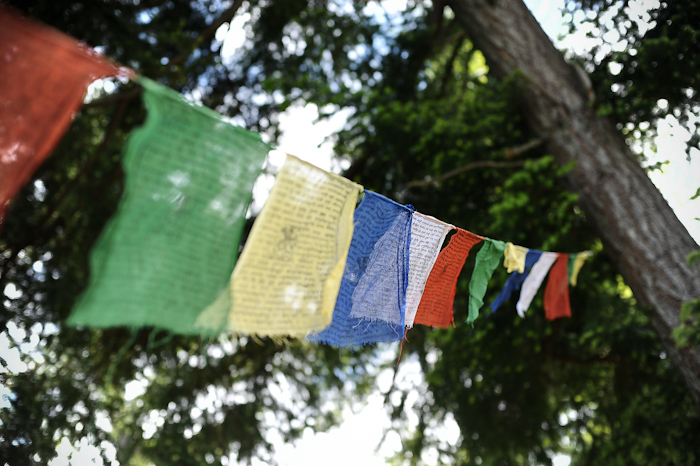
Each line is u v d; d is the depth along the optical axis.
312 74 7.50
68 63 1.37
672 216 4.59
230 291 1.64
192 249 1.53
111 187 6.32
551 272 3.84
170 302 1.48
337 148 6.54
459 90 8.23
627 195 4.62
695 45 4.44
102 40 5.02
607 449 5.04
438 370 6.49
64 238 6.15
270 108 7.10
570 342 6.39
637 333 5.46
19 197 5.60
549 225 5.06
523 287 3.71
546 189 5.01
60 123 1.36
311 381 8.05
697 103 4.71
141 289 1.42
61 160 5.71
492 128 5.63
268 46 7.26
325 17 7.09
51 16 4.61
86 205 6.06
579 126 4.94
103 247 1.36
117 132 6.20
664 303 4.23
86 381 6.29
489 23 5.54
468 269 5.34
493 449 6.57
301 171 1.83
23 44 1.33
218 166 1.58
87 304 1.31
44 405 5.74
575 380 6.76
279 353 7.70
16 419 5.52
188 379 7.09
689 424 4.43
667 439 4.46
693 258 3.33
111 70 1.41
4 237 5.75
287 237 1.82
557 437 6.88
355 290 2.33
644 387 5.88
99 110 5.93
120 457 6.60
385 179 6.72
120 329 6.30
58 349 6.17
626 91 4.81
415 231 2.62
